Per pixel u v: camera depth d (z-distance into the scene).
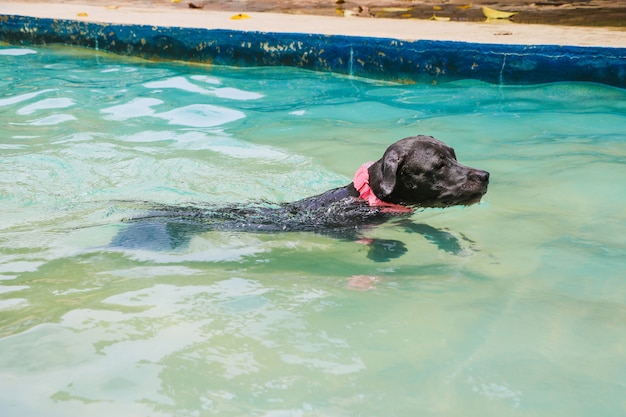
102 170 6.07
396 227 5.00
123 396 2.82
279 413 2.73
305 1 14.59
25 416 2.71
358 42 9.27
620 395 2.85
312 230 4.93
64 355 3.12
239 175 6.00
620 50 8.10
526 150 6.49
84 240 4.65
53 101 8.19
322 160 6.30
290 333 3.33
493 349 3.20
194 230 4.87
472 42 8.72
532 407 2.77
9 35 11.79
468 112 7.77
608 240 4.57
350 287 3.92
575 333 3.35
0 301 3.71
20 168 6.04
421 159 5.00
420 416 2.71
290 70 9.84
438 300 3.74
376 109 7.97
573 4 13.56
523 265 4.22
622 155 6.26
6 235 4.74
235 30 9.98
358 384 2.92
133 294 3.77
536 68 8.52
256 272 4.15
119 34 10.77
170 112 7.84
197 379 2.94
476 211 5.20
